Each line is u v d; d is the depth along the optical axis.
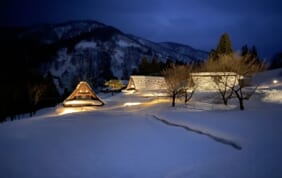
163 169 8.40
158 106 30.38
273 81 42.66
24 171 8.48
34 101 42.12
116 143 11.79
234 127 13.94
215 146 10.86
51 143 11.91
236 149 10.12
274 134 11.52
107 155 10.02
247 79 40.16
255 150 9.34
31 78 51.59
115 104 38.00
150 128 15.43
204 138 12.38
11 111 40.50
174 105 29.48
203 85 38.03
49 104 48.72
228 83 32.97
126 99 43.00
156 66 78.50
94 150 10.72
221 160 8.68
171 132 14.05
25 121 19.12
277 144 9.80
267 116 17.17
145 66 79.19
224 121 16.19
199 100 32.06
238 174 7.27
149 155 9.93
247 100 28.59
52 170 8.56
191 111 23.56
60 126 16.34
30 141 12.30
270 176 6.97
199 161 8.95
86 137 13.05
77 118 20.52
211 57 49.12
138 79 53.97
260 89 33.62
